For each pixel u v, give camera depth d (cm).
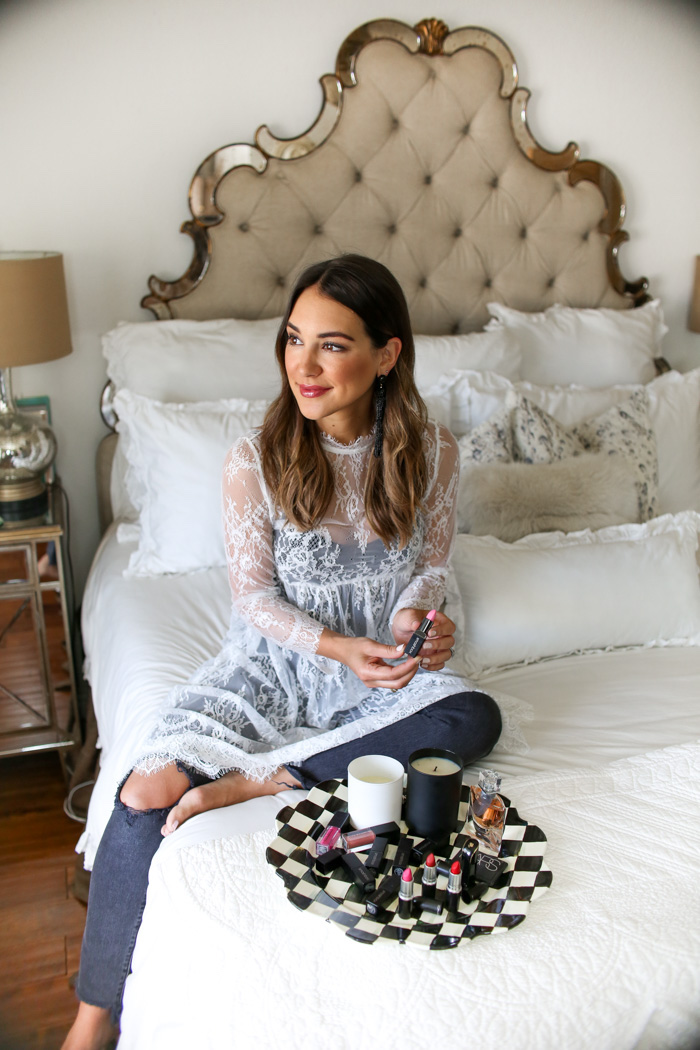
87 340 239
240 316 244
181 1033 92
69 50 217
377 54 236
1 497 210
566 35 256
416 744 136
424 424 151
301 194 239
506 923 100
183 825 124
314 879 107
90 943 126
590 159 271
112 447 239
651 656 181
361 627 154
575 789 127
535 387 234
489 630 172
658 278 291
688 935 99
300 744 137
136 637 176
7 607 204
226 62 230
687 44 267
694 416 241
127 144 228
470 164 252
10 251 224
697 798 125
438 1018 88
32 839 194
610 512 198
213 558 204
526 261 265
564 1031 88
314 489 141
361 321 131
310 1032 87
